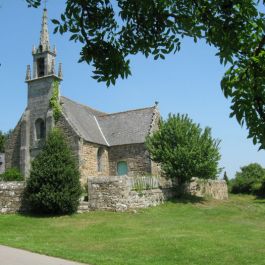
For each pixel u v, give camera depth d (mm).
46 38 38062
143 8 6309
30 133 36719
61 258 12219
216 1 5457
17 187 24469
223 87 5207
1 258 11773
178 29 6480
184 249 14617
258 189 47906
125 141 36344
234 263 12883
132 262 12305
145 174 34688
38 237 17312
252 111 5023
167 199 29000
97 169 35219
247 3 5402
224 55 5312
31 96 37344
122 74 6664
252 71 5117
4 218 22328
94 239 16922
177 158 28656
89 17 6547
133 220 21734
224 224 21391
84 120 37781
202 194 35094
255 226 21375
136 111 39406
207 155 29172
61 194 22844
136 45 6664
